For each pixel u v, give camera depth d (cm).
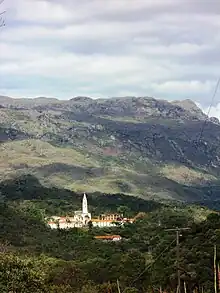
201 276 4209
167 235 7875
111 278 5747
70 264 6131
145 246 8819
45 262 6262
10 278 3416
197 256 4772
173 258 4897
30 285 3494
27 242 10050
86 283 5544
